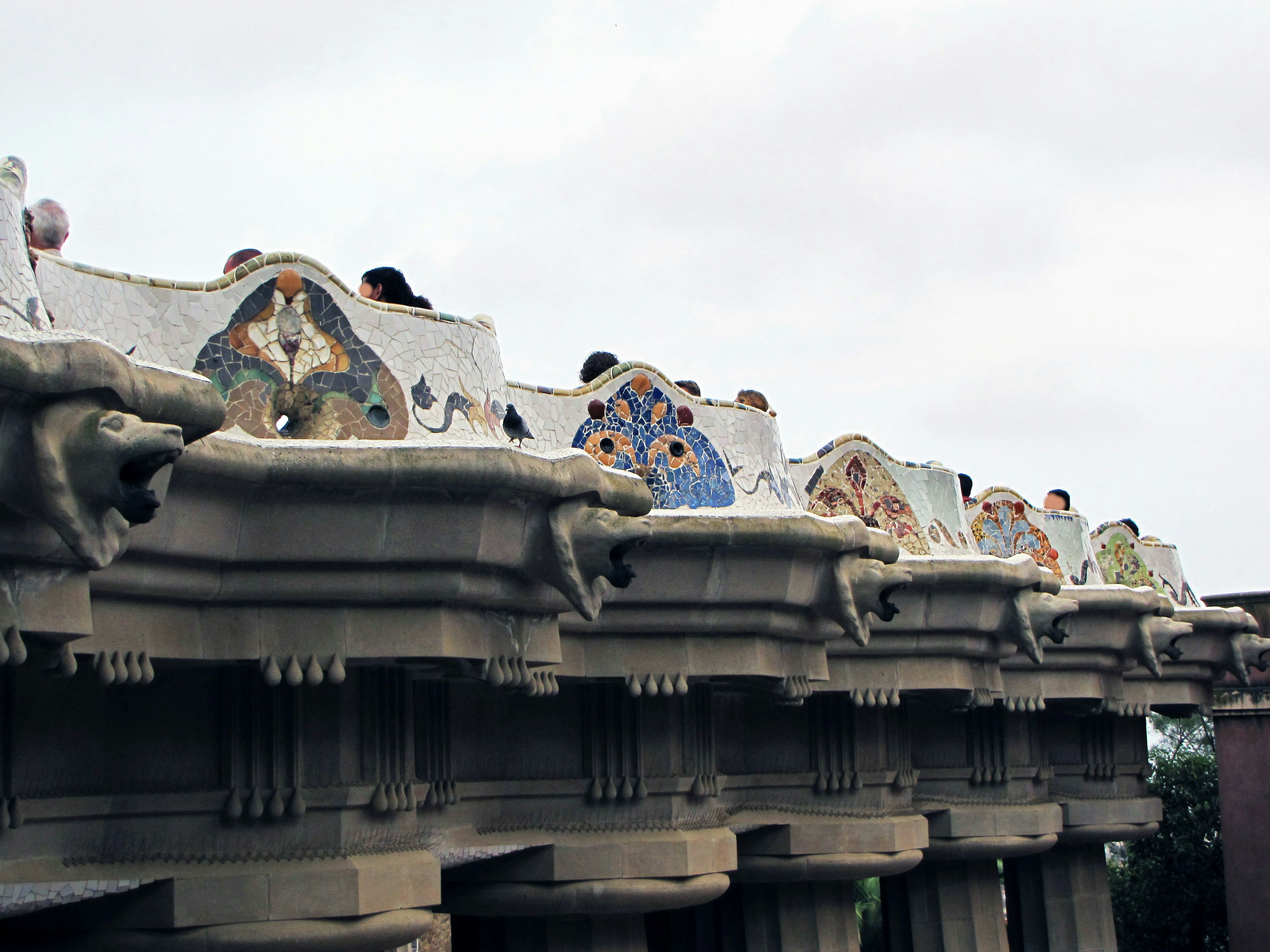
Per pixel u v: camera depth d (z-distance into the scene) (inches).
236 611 510.3
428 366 546.0
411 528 503.5
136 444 365.4
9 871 483.5
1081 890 1204.5
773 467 730.2
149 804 529.0
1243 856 1348.4
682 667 678.5
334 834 549.6
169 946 523.8
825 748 867.4
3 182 407.5
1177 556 1294.3
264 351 516.7
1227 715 1368.1
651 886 701.3
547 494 519.2
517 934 719.7
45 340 362.9
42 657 454.9
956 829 1016.2
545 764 708.0
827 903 882.1
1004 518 1059.3
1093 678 1062.4
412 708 597.6
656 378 697.6
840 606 695.1
